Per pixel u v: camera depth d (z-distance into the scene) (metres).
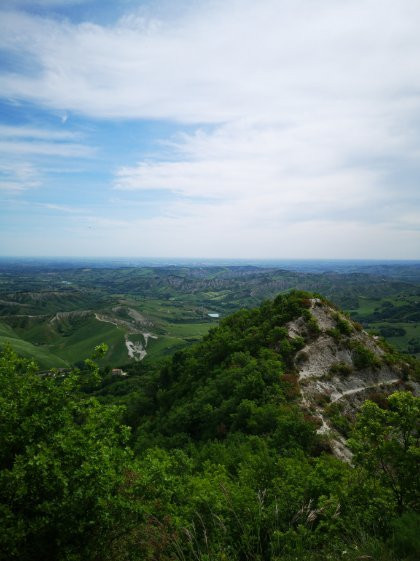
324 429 30.28
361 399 38.91
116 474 9.65
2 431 8.87
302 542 9.74
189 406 41.47
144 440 41.50
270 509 11.02
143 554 9.38
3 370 10.49
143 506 9.29
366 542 9.10
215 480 14.60
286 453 23.83
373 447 11.63
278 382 37.62
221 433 33.34
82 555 8.32
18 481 7.80
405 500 10.65
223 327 66.31
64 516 7.99
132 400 67.25
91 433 9.87
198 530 10.81
